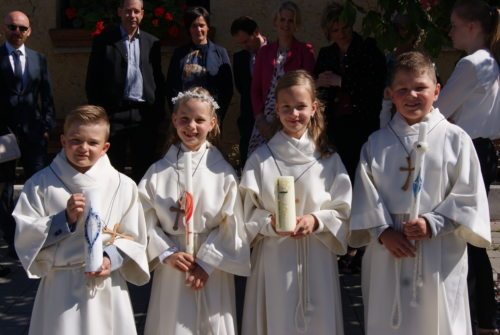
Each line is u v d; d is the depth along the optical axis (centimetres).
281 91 348
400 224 336
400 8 455
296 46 534
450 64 728
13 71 563
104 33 583
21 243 323
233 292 360
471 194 329
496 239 623
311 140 352
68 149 329
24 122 565
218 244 345
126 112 580
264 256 352
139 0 578
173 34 712
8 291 498
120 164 593
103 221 331
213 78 568
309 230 336
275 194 326
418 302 333
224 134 746
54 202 329
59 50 738
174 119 358
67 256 325
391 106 468
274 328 347
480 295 378
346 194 349
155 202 350
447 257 336
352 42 511
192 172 352
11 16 562
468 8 382
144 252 337
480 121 373
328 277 349
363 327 434
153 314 356
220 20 738
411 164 335
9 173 563
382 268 341
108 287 330
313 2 731
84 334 322
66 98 752
